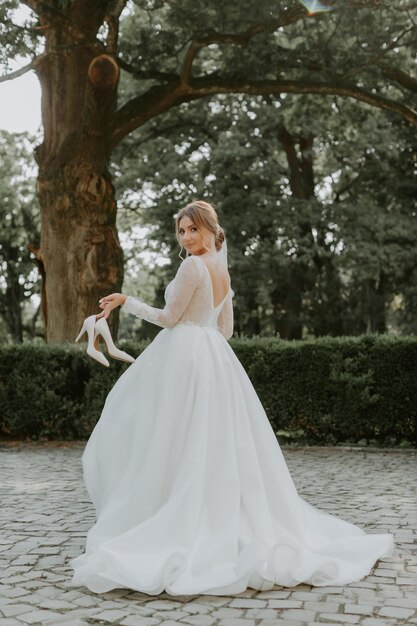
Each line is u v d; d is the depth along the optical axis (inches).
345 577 135.2
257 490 141.2
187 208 158.7
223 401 146.0
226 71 553.0
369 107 686.5
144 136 828.0
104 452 150.4
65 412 403.9
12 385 406.0
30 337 1322.6
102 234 508.4
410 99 617.6
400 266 829.2
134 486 140.8
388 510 209.2
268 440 149.6
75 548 164.1
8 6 457.1
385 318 925.2
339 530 156.2
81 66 495.8
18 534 179.2
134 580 125.1
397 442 378.9
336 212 825.5
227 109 860.0
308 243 828.0
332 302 914.1
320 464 313.9
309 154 870.4
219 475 140.6
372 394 377.4
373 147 815.7
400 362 370.9
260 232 868.6
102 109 489.4
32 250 526.6
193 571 128.0
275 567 131.6
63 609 119.6
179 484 138.5
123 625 112.0
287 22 502.9
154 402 146.5
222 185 823.7
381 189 918.4
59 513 207.0
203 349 149.3
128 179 832.9
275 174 846.5
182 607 120.3
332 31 549.3
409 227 813.2
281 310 944.3
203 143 868.0
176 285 151.9
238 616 115.9
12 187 1080.2
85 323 154.5
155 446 141.7
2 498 232.7
